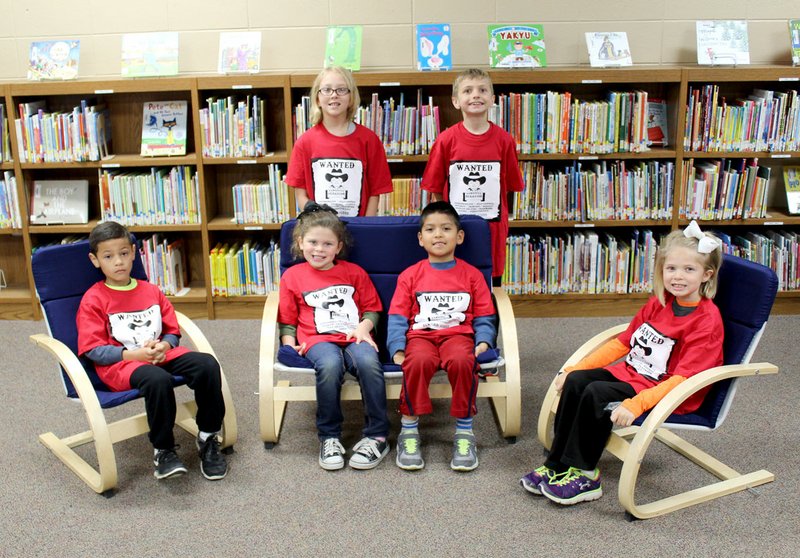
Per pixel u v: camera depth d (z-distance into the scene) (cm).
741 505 247
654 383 251
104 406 254
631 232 434
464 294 286
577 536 232
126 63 407
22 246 452
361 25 424
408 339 281
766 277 244
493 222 349
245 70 406
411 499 253
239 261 421
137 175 414
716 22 407
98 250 271
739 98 427
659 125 417
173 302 430
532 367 359
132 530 238
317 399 273
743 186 405
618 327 282
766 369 241
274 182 411
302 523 241
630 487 232
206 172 418
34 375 356
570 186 405
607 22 421
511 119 397
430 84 402
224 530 237
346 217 307
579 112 396
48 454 285
